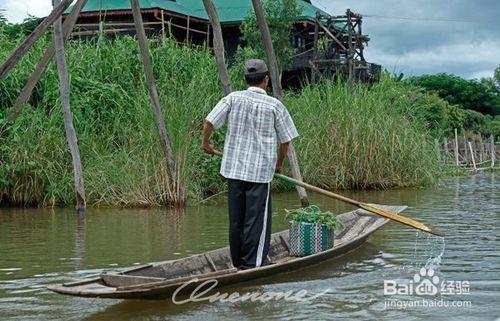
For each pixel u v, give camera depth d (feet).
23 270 24.35
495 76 215.10
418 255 26.04
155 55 53.26
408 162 57.06
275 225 34.88
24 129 45.50
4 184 44.42
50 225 35.47
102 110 48.29
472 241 29.12
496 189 56.80
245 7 112.37
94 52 53.11
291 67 94.38
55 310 18.86
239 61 89.10
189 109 45.39
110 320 17.84
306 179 54.75
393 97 59.93
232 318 17.87
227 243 29.50
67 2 36.58
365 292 20.45
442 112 97.19
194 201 45.06
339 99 56.39
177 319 17.83
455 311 18.31
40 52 50.31
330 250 24.54
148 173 43.75
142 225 35.09
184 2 114.52
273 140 22.63
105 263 25.50
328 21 96.07
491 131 140.05
